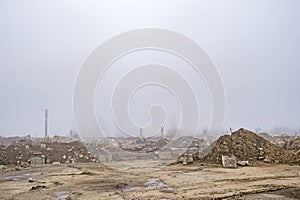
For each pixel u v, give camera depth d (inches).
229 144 1076.5
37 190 584.4
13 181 716.7
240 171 819.4
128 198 495.2
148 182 669.9
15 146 1355.8
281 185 583.8
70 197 510.6
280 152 1043.3
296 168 859.4
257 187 569.0
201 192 535.2
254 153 1034.1
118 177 757.9
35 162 1201.4
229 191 535.8
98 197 508.1
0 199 505.0
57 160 1274.6
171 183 646.5
